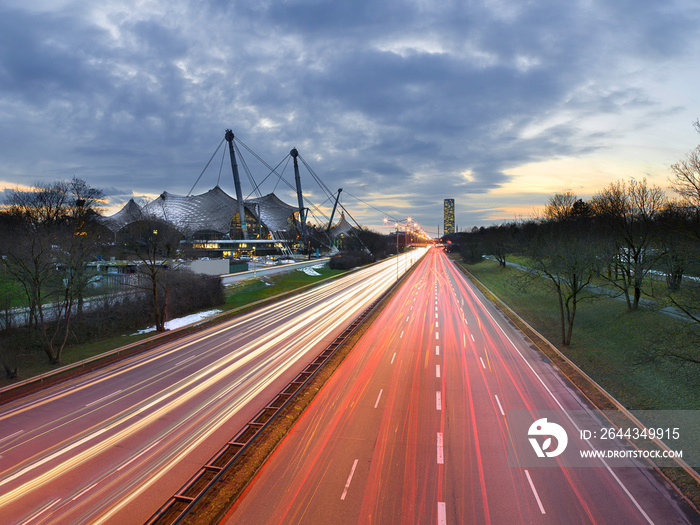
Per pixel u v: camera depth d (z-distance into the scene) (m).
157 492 14.41
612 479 14.61
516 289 59.38
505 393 22.56
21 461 16.47
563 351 30.55
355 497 13.73
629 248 37.62
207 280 54.19
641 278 35.75
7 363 27.09
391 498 13.66
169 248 52.56
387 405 21.09
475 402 21.34
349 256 123.38
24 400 22.88
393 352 30.88
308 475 15.03
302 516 12.84
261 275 84.44
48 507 13.62
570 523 12.38
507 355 29.89
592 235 48.78
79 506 13.66
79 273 33.66
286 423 18.83
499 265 92.38
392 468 15.41
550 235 53.34
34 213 75.75
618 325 34.62
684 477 14.55
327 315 46.81
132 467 15.96
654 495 13.70
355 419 19.55
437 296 59.25
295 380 24.91
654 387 22.48
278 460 16.05
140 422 19.84
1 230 57.97
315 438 17.77
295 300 58.81
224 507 13.15
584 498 13.57
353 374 26.00
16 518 13.10
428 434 17.98
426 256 176.12
